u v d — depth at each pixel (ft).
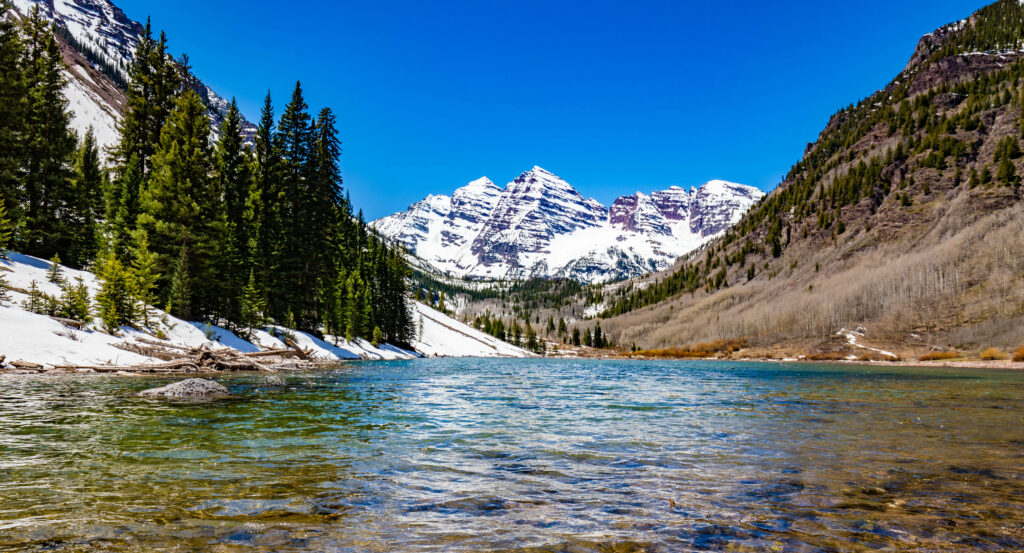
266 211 173.78
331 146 196.13
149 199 130.62
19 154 128.67
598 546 15.80
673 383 107.04
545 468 26.94
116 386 62.49
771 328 492.13
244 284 151.64
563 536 16.74
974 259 411.34
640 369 199.21
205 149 159.74
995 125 654.12
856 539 16.67
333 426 39.81
